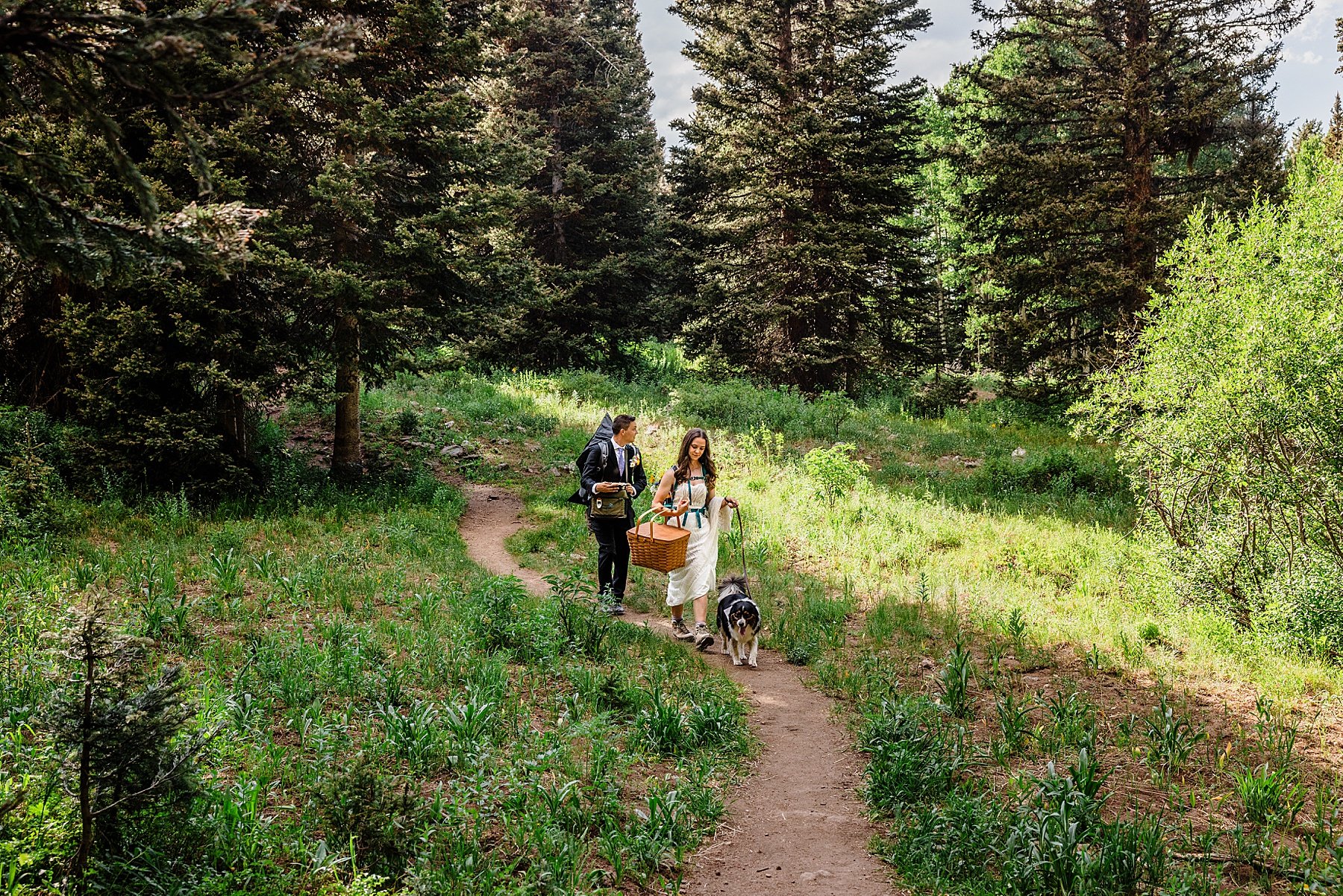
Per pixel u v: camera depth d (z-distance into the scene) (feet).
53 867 10.66
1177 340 30.04
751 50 72.74
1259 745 18.97
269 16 9.21
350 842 12.50
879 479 54.75
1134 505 46.78
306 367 40.45
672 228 80.18
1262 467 27.27
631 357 92.53
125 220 10.20
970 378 92.53
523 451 58.70
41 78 9.34
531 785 15.35
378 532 35.63
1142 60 60.39
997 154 63.67
